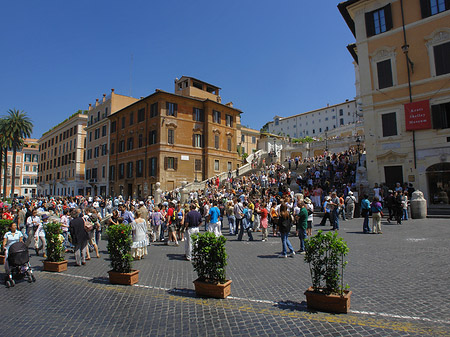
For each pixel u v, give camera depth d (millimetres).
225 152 44156
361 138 43281
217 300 6066
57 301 6406
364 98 23359
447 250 9195
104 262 10453
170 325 4973
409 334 4297
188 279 7758
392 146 21891
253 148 68188
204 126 42125
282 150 52594
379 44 22891
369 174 22812
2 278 8633
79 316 5516
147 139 39750
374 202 13117
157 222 14742
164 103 38438
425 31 20859
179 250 12328
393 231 13242
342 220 17828
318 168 30062
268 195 21312
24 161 93000
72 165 63438
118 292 6852
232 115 46375
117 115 47344
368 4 23562
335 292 5355
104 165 50156
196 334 4617
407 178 21109
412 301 5480
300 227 10531
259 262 9195
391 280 6715
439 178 20141
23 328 5074
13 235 8797
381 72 22734
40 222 13102
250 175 35375
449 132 19609
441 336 4195
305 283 6914
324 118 88250
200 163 41156
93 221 12836
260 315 5211
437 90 20156
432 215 16953
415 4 21391
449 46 19891
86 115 63750
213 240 6402
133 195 41188
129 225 7992
